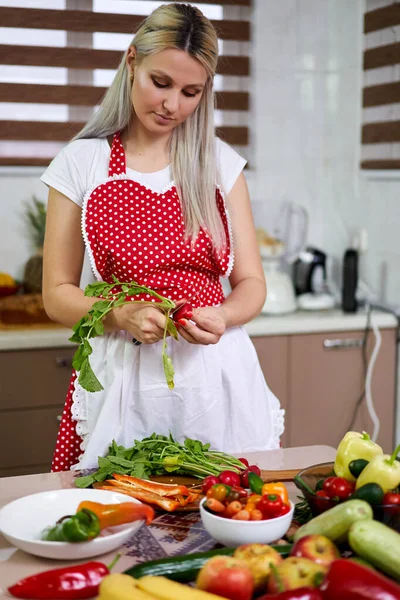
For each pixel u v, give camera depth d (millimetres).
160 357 1690
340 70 3357
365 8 3162
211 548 1170
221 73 3295
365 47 3178
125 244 1694
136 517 1145
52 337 2797
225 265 1781
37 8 3035
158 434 1724
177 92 1563
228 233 1792
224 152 1822
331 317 3031
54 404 2855
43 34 3064
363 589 876
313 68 3439
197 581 967
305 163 3502
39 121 3111
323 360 3027
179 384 1695
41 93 3086
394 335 3086
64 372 2846
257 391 1820
